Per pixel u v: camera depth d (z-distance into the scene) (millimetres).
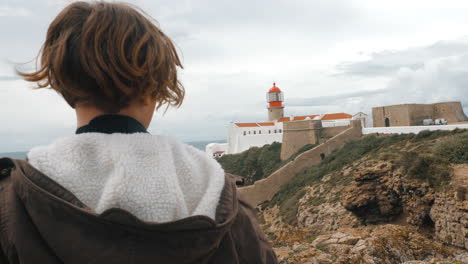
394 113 44969
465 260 7359
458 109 43000
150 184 916
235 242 1100
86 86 983
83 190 874
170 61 1196
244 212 1243
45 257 748
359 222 22312
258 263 1146
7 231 797
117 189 851
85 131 1044
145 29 1086
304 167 42719
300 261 8164
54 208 750
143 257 749
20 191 815
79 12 1041
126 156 934
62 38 971
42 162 898
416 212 18688
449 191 16625
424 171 19359
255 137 69312
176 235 795
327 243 9242
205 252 879
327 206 26500
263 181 42250
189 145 1310
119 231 750
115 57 945
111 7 1071
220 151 79375
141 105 1140
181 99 1336
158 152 1025
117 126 1041
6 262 827
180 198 966
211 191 1050
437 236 16344
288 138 56500
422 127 31938
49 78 1034
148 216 875
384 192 21578
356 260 7824
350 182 27859
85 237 732
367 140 36406
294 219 29484
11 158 926
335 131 52281
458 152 19281
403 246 8305
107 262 723
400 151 28406
